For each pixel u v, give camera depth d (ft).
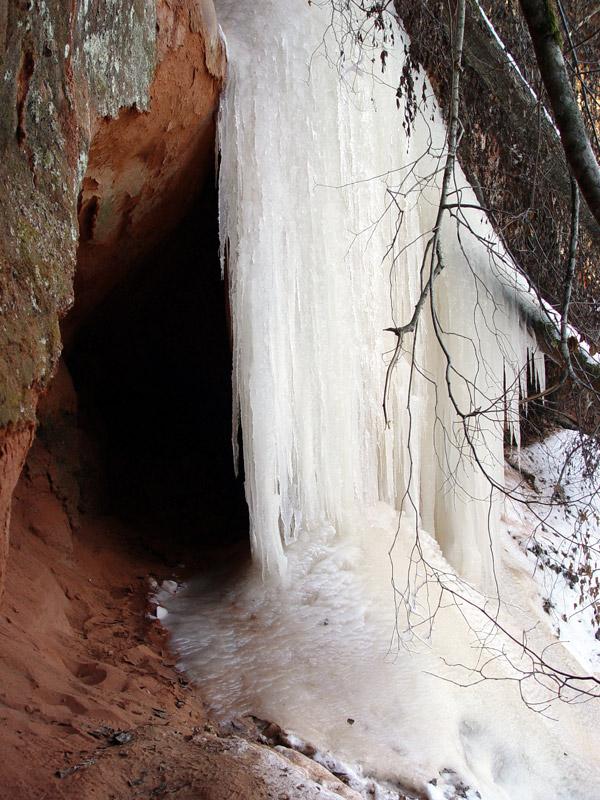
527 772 18.71
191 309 25.91
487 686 19.77
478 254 24.16
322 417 22.06
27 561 18.28
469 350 24.13
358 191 22.70
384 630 19.67
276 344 21.04
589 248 25.59
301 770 13.70
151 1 15.21
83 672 15.98
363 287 22.80
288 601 20.33
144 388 28.43
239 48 20.63
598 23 23.99
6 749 11.82
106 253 19.63
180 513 25.58
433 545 23.68
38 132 10.91
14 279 10.14
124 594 20.75
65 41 11.48
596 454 27.02
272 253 20.89
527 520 28.19
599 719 21.42
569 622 25.54
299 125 21.43
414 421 23.86
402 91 23.77
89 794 11.41
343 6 20.98
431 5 23.07
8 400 9.81
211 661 18.28
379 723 16.96
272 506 20.86
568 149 12.28
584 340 24.18
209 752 13.46
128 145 16.39
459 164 23.39
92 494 23.67
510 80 23.75
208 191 22.40
